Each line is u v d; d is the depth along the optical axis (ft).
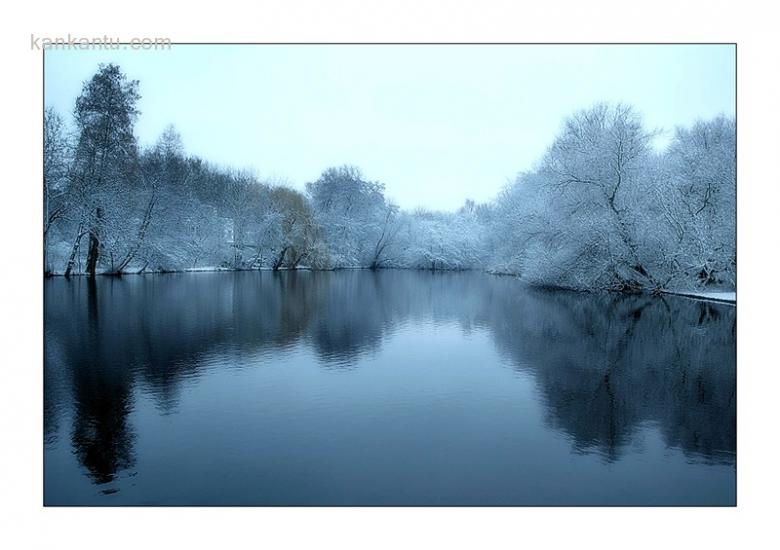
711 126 132.46
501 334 52.03
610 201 93.86
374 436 24.35
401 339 48.98
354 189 224.53
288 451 22.59
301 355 41.39
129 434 24.45
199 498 18.78
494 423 26.17
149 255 139.13
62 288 95.81
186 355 40.98
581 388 32.40
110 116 120.98
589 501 18.57
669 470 20.98
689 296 86.12
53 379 33.60
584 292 99.76
